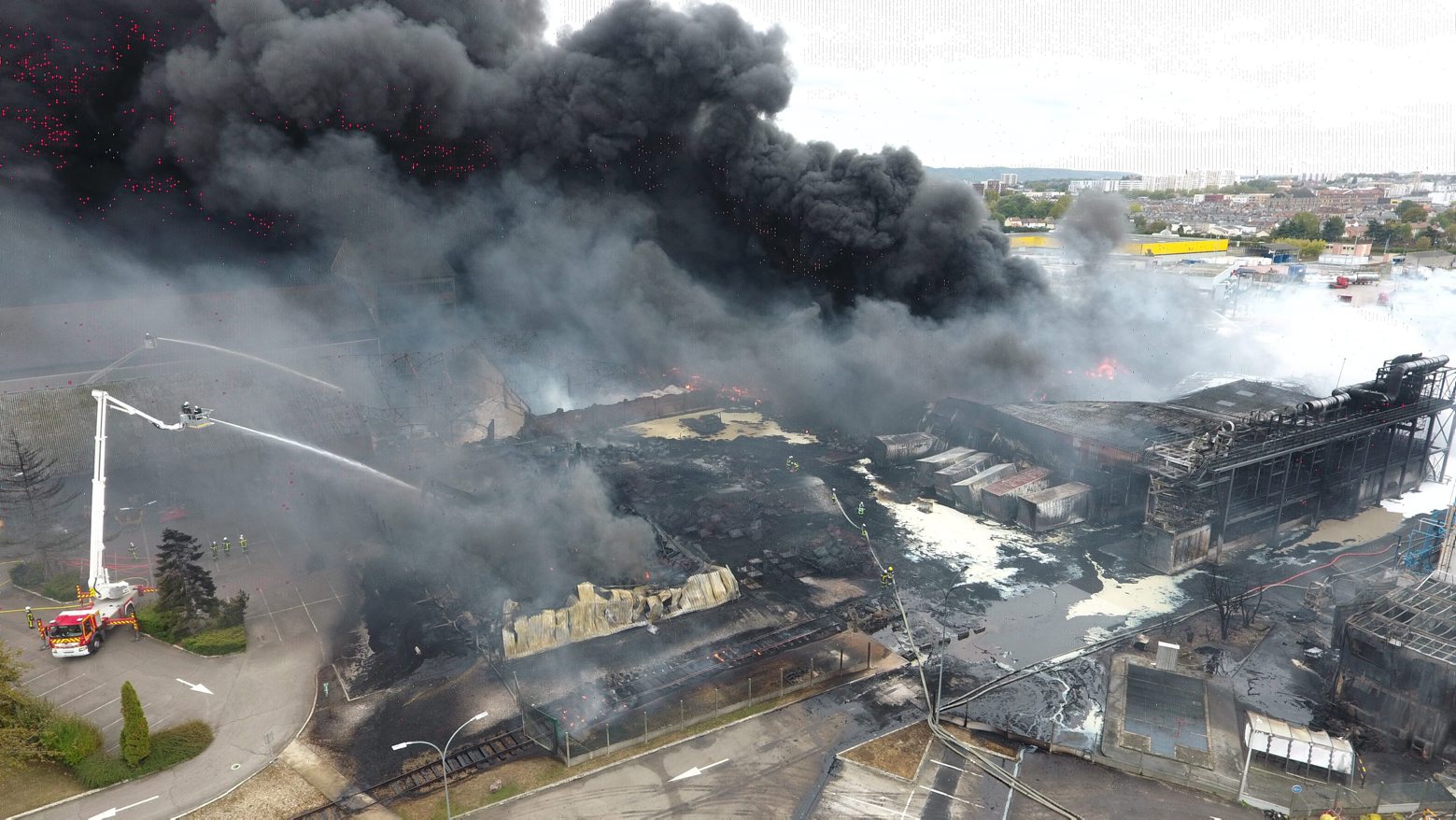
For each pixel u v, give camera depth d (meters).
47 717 36.38
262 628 46.59
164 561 46.28
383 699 40.69
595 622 45.81
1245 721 38.78
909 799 34.75
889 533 59.88
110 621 45.09
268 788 34.84
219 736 37.97
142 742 35.47
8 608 47.94
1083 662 44.09
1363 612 40.22
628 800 34.53
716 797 34.75
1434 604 40.44
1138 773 36.22
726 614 48.69
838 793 35.00
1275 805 33.75
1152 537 54.16
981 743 38.09
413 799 34.38
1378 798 33.97
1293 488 59.38
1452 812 33.44
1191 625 47.69
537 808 34.06
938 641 46.19
